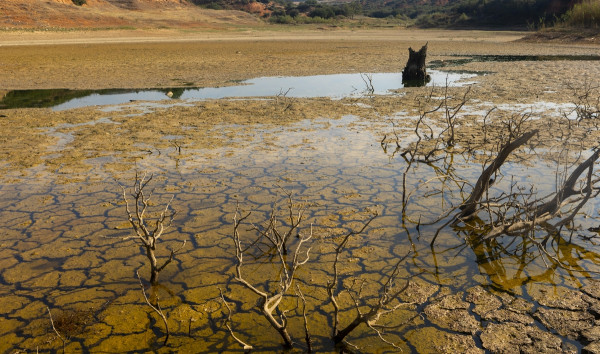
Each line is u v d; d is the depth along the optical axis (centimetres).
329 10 6362
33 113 962
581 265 382
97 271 386
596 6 2700
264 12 6812
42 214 487
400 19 6166
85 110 989
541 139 721
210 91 1235
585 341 295
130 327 317
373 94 1159
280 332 290
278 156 665
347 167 618
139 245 426
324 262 395
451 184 559
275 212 486
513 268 381
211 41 3194
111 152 691
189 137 770
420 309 332
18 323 323
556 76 1370
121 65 1798
